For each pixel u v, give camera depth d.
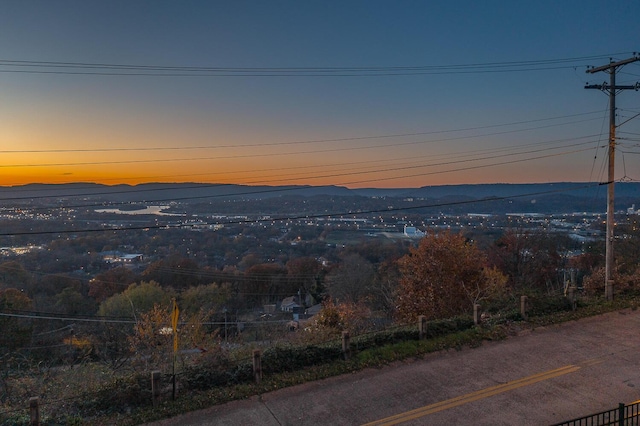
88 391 9.31
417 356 11.62
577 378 10.16
